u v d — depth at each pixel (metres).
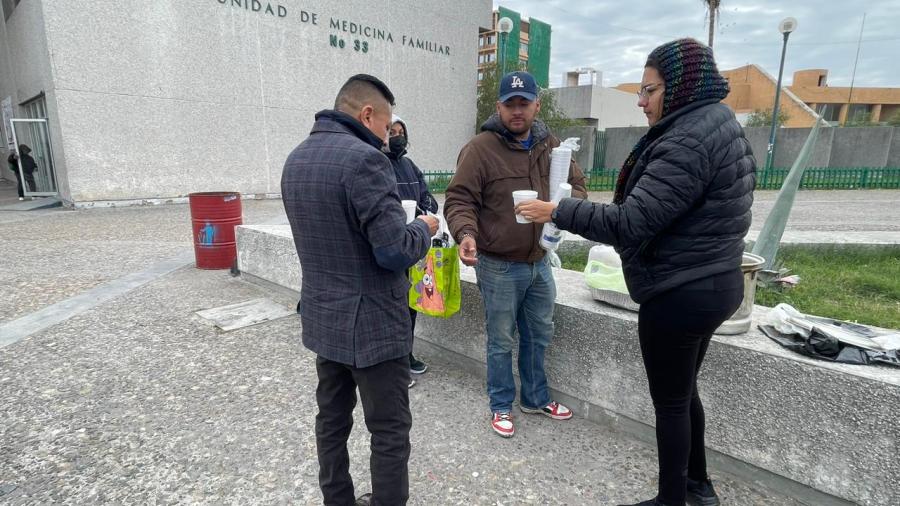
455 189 2.57
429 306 2.99
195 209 5.85
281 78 13.94
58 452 2.47
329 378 1.88
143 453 2.48
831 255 5.39
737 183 1.64
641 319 1.84
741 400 2.25
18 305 4.57
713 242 1.66
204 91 12.55
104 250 6.91
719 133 1.60
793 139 19.38
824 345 2.08
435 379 3.33
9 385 3.12
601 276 2.79
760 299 3.94
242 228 5.39
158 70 11.77
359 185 1.60
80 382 3.17
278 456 2.47
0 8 14.91
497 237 2.52
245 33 13.04
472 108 20.56
